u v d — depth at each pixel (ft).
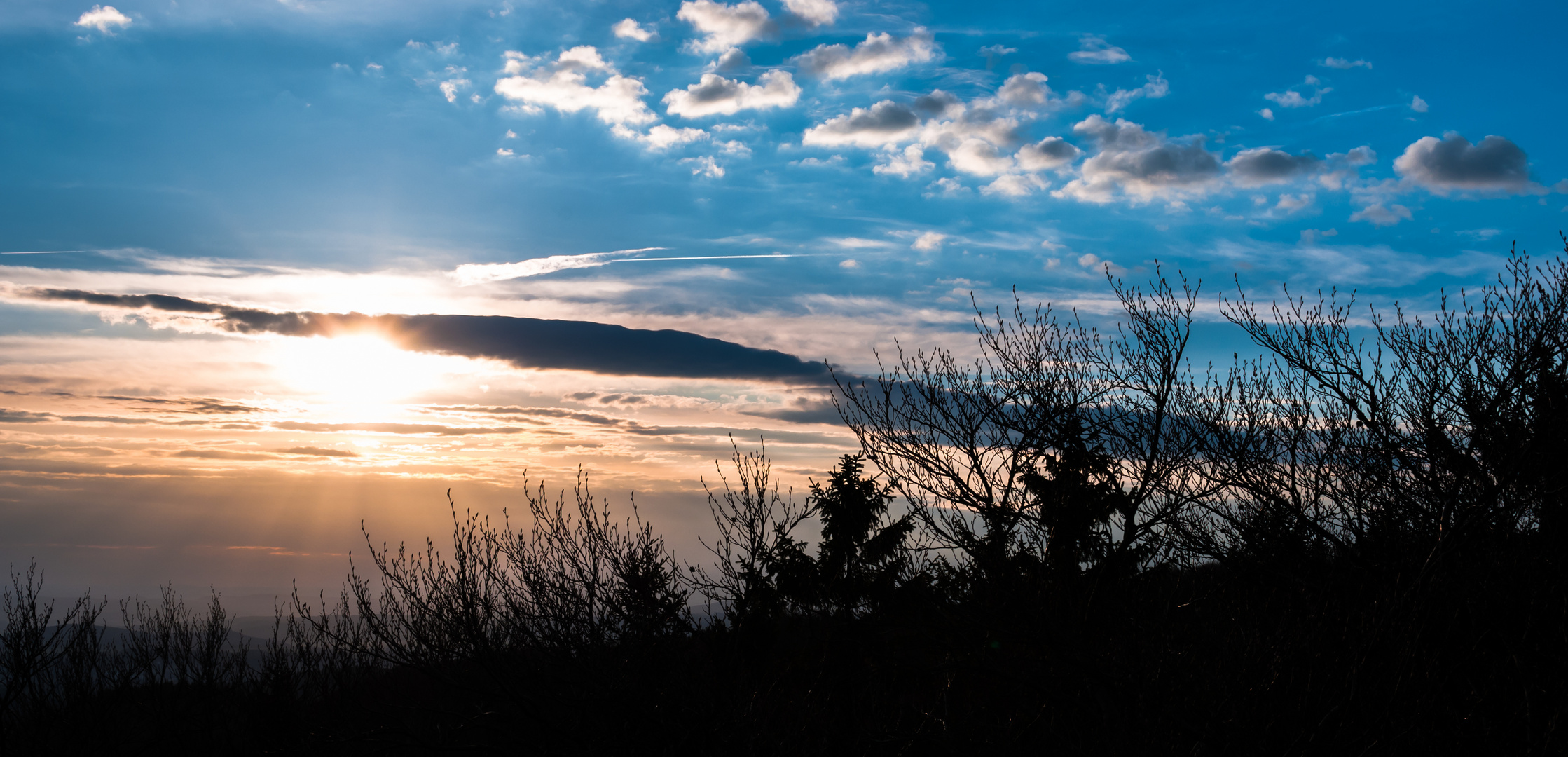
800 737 32.53
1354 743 21.91
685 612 36.83
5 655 51.01
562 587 35.76
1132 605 29.04
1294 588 27.61
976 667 29.76
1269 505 29.78
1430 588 23.09
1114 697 27.07
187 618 62.90
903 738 30.12
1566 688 21.72
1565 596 23.52
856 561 35.37
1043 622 28.37
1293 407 32.19
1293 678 23.20
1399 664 22.17
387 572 36.65
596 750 34.58
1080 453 32.45
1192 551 30.45
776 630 36.47
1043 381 34.50
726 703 33.94
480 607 35.58
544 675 35.83
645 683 35.06
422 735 38.99
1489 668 24.07
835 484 36.65
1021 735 29.09
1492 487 26.73
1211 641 25.29
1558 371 28.17
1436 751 22.15
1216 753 23.48
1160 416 33.06
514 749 37.68
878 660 33.86
